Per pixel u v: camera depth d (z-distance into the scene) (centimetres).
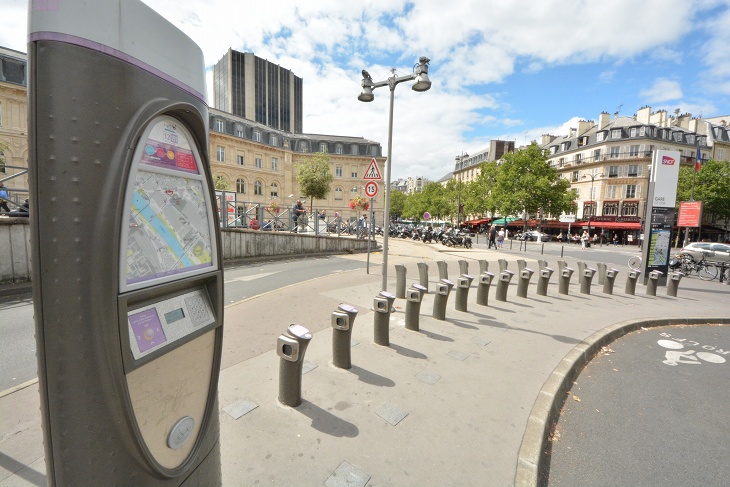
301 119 8081
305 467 234
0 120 2392
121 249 105
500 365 414
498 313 632
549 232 5116
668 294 910
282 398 304
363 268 1145
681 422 346
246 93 7025
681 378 448
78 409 105
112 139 104
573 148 5141
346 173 4897
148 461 116
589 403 377
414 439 270
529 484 232
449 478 233
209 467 153
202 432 147
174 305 131
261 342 452
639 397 395
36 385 335
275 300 675
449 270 1149
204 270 145
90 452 107
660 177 1038
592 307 732
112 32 104
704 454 297
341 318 370
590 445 305
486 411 314
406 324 512
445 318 579
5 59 2411
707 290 1036
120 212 105
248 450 246
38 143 97
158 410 124
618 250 2820
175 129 131
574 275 1190
